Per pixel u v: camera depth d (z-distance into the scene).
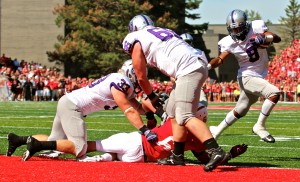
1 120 29.42
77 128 13.27
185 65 12.21
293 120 32.66
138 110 13.88
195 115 12.20
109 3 87.38
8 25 96.88
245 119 33.09
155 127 13.81
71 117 13.31
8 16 96.88
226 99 78.25
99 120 30.58
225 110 45.88
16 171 11.39
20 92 66.75
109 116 34.84
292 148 17.36
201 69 12.23
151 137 12.86
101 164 12.60
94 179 10.66
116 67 87.44
